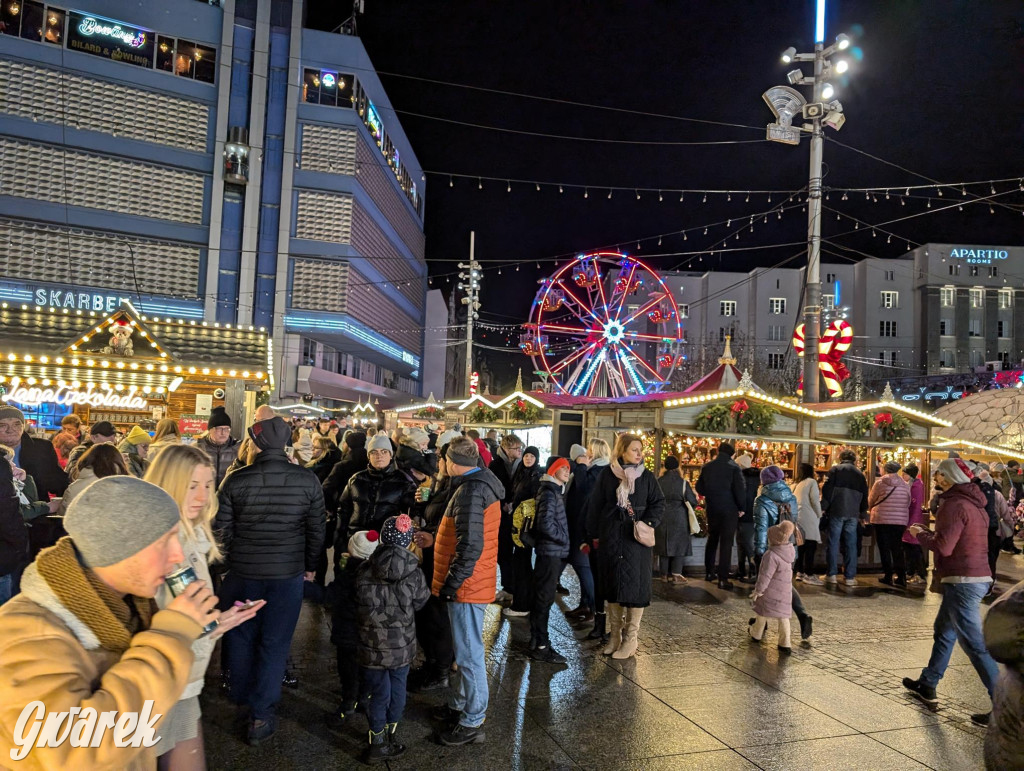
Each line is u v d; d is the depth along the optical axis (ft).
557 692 17.62
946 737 15.71
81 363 37.88
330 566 28.19
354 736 14.66
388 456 17.02
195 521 10.57
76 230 120.06
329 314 136.87
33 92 116.57
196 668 8.37
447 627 17.69
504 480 28.40
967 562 16.58
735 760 14.26
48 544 18.03
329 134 138.21
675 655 20.97
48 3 117.29
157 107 125.39
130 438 25.09
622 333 84.58
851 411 41.19
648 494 20.63
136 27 123.85
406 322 197.26
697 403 38.75
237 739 14.35
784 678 19.24
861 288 214.90
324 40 138.62
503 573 26.27
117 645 5.55
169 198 126.52
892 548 32.86
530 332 86.99
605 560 20.34
